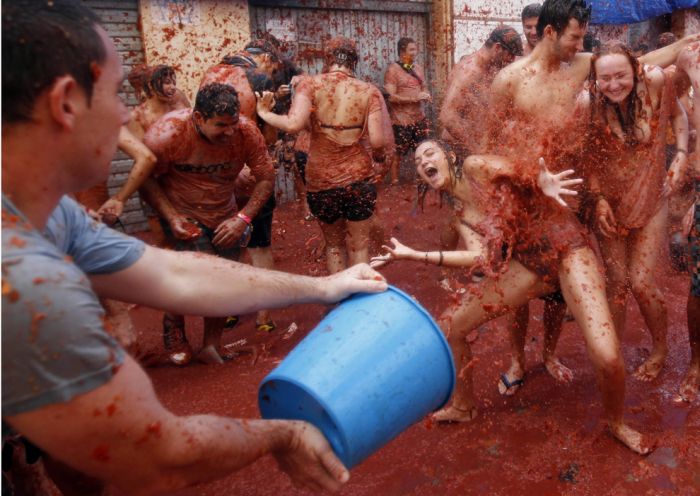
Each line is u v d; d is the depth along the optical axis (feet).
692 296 10.61
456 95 16.34
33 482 5.89
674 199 16.94
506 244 9.56
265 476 9.41
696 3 38.17
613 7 34.65
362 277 6.40
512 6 35.58
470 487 8.89
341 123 14.75
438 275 18.01
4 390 3.38
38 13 3.61
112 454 3.75
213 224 13.25
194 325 16.14
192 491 9.12
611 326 8.91
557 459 9.38
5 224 3.44
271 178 13.58
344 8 30.71
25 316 3.28
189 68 26.13
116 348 3.74
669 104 11.07
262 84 15.75
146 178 12.33
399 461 9.59
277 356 13.93
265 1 28.12
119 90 4.13
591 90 10.97
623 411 9.84
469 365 10.14
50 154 3.81
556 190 8.96
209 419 4.33
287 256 21.30
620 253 11.33
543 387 11.55
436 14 33.53
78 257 5.23
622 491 8.60
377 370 5.55
